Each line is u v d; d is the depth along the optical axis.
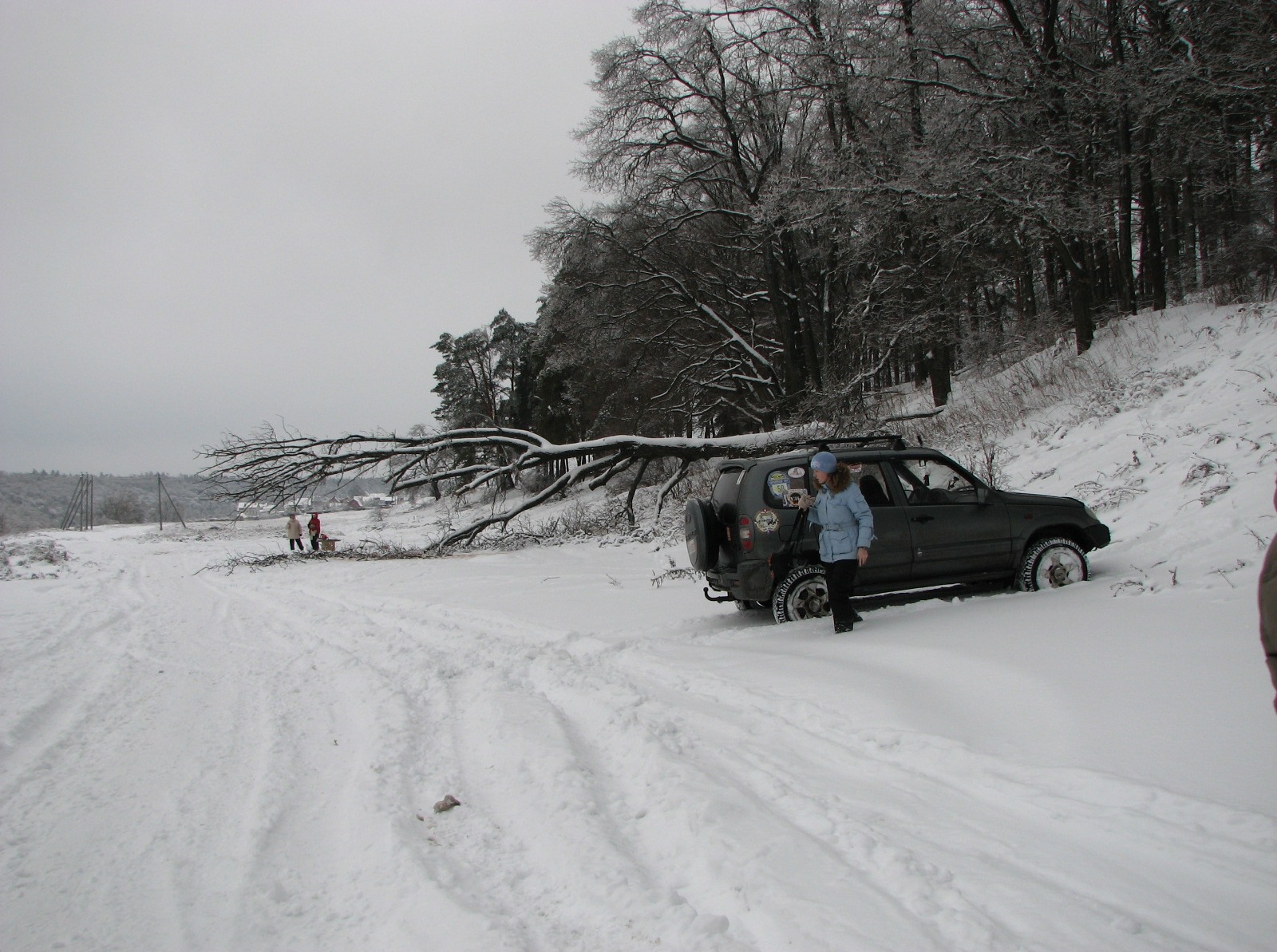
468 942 2.48
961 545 7.45
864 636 6.21
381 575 16.45
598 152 26.52
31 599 14.72
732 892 2.63
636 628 8.02
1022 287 26.61
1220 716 3.59
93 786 4.26
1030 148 17.62
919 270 19.78
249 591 15.56
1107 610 5.86
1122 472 10.44
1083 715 3.86
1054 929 2.30
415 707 5.41
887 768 3.69
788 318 25.52
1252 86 15.56
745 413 29.20
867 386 20.17
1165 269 21.33
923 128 18.72
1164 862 2.64
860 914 2.43
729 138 26.05
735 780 3.62
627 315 28.42
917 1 20.20
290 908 2.84
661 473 30.52
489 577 14.36
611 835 3.15
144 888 3.07
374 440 19.53
